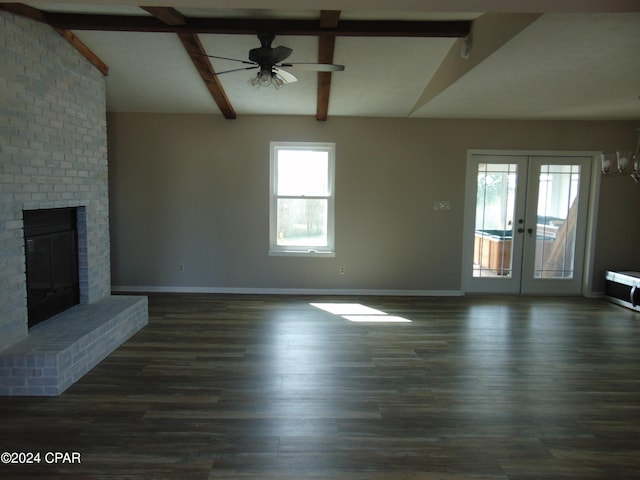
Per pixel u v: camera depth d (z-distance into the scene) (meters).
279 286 5.93
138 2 2.16
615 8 2.03
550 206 5.88
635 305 5.14
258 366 3.40
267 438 2.42
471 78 3.61
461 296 5.87
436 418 2.66
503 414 2.72
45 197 3.33
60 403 2.77
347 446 2.36
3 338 2.91
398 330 4.35
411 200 5.81
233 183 5.77
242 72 4.56
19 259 3.05
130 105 5.45
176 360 3.49
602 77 3.50
